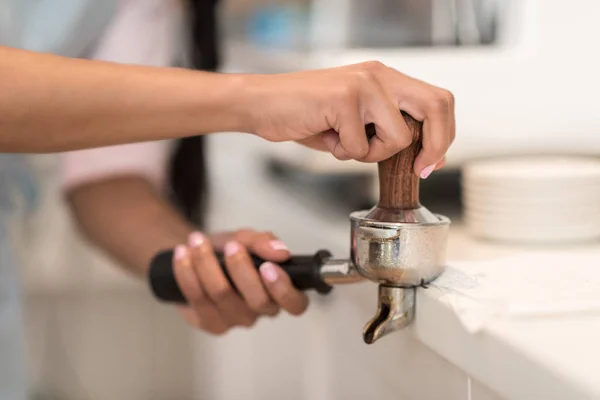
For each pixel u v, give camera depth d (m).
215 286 0.59
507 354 0.37
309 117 0.46
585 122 0.85
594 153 0.85
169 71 0.49
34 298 1.56
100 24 0.94
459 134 0.83
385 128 0.44
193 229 0.92
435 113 0.44
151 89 0.48
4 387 0.90
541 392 0.34
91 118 0.48
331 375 0.74
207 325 0.66
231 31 1.30
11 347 0.90
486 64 0.83
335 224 0.85
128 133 0.49
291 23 1.17
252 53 1.15
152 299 1.62
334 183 0.92
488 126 0.84
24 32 0.88
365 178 0.87
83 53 0.98
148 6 0.99
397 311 0.47
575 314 0.41
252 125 0.48
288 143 0.98
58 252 1.47
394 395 0.56
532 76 0.84
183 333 1.65
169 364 1.68
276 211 1.04
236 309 0.61
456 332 0.42
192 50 0.98
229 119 0.48
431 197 0.87
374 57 0.85
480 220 0.71
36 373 1.58
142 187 0.97
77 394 1.61
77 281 1.51
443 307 0.43
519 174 0.68
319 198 0.93
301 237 0.90
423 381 0.50
